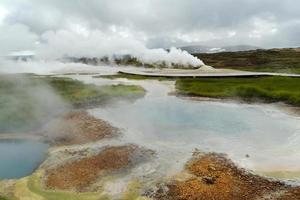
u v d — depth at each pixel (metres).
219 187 26.97
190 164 31.55
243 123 45.69
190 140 38.97
